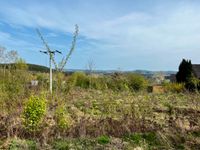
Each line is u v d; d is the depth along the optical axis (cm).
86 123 831
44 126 766
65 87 934
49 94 895
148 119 930
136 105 1072
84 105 1166
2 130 742
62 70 852
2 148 638
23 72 1213
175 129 774
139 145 690
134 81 1548
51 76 920
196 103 1151
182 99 1479
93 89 1358
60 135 742
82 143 689
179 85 2044
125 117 877
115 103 1034
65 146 658
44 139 693
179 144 688
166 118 987
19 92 1009
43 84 1066
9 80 1074
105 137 726
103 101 1092
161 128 807
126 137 748
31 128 732
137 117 902
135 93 1240
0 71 1137
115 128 800
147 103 1122
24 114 738
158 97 1622
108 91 1166
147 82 1872
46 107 833
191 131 781
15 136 696
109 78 1244
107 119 866
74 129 781
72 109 1051
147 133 774
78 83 1583
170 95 1719
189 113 1047
